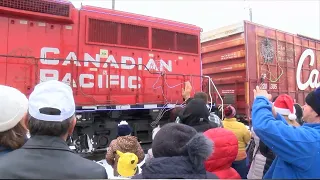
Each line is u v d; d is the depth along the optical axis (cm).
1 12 561
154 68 754
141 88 729
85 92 651
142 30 741
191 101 329
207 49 1023
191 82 826
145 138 745
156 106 723
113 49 693
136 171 362
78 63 646
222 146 243
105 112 668
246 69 881
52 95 167
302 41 1108
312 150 184
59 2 614
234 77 931
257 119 201
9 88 210
